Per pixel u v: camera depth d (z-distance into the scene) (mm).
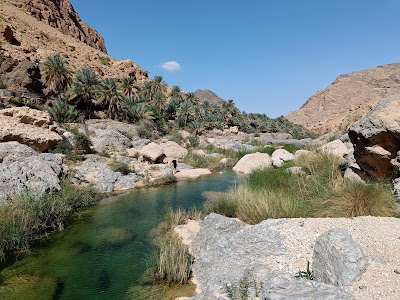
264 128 82500
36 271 6617
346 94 189500
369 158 8930
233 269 5805
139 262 7004
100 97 45438
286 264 5398
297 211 7848
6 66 39375
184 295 5496
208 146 37938
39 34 73625
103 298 5523
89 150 22641
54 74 40594
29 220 8633
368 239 5461
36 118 19500
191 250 7422
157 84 65938
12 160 12523
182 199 13570
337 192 7816
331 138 22422
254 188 10711
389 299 3779
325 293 3836
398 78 180500
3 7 80125
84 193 13242
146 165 21719
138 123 45688
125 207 12188
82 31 122500
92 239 8570
